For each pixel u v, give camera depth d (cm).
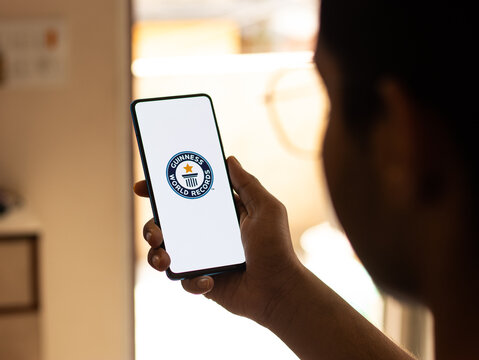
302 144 307
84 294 220
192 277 64
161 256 63
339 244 312
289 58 317
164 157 70
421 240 22
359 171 23
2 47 202
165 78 321
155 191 68
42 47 204
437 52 20
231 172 68
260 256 59
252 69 322
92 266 219
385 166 22
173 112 71
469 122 20
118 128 213
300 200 338
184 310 294
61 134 211
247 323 291
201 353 265
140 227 307
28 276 178
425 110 20
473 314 22
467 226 21
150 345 265
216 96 326
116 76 211
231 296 61
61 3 204
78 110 210
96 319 222
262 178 337
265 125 328
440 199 21
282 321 56
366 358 49
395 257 23
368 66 21
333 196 25
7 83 204
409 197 22
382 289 24
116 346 225
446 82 20
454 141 20
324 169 26
